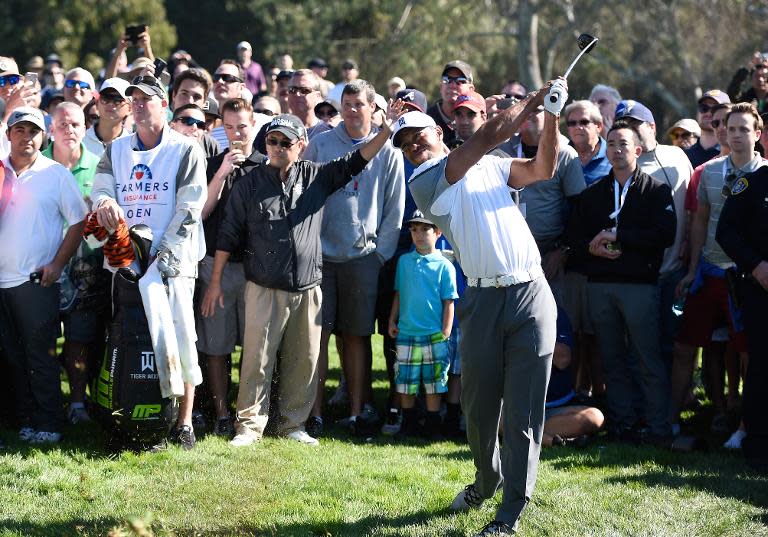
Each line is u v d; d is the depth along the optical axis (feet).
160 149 37.01
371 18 161.38
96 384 36.68
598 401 45.01
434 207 28.32
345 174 39.42
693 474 34.96
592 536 28.37
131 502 30.71
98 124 43.88
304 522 29.53
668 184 43.04
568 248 42.34
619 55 172.35
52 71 80.07
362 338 42.63
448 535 28.53
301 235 38.73
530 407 28.12
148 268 35.70
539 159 27.43
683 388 42.14
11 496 31.24
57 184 37.83
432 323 41.04
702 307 41.42
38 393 37.68
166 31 161.48
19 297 37.27
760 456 36.65
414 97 47.24
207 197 39.11
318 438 40.55
